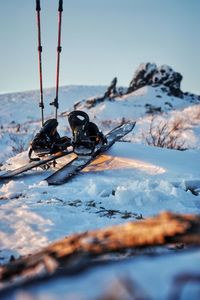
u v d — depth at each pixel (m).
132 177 6.86
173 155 8.00
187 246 2.26
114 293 0.61
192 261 0.74
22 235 3.23
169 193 5.10
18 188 5.77
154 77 46.50
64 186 6.11
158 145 11.32
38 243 3.02
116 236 0.95
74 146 7.87
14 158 8.73
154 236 0.87
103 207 4.55
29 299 0.63
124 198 4.79
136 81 47.62
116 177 6.91
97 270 0.72
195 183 5.86
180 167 7.24
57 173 6.79
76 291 0.63
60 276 0.70
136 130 17.73
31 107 58.00
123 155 7.79
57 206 4.30
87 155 7.70
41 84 9.12
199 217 0.85
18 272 1.19
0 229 3.42
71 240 1.08
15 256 2.70
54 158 7.68
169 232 0.84
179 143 14.05
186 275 0.66
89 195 5.29
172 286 0.63
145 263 0.74
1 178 7.17
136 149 8.16
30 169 7.43
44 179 7.01
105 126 22.55
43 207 4.21
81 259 0.95
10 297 0.66
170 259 0.76
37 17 9.19
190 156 8.04
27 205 4.39
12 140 17.25
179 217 0.86
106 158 7.71
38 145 7.84
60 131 19.78
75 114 7.94
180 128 16.28
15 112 54.25
